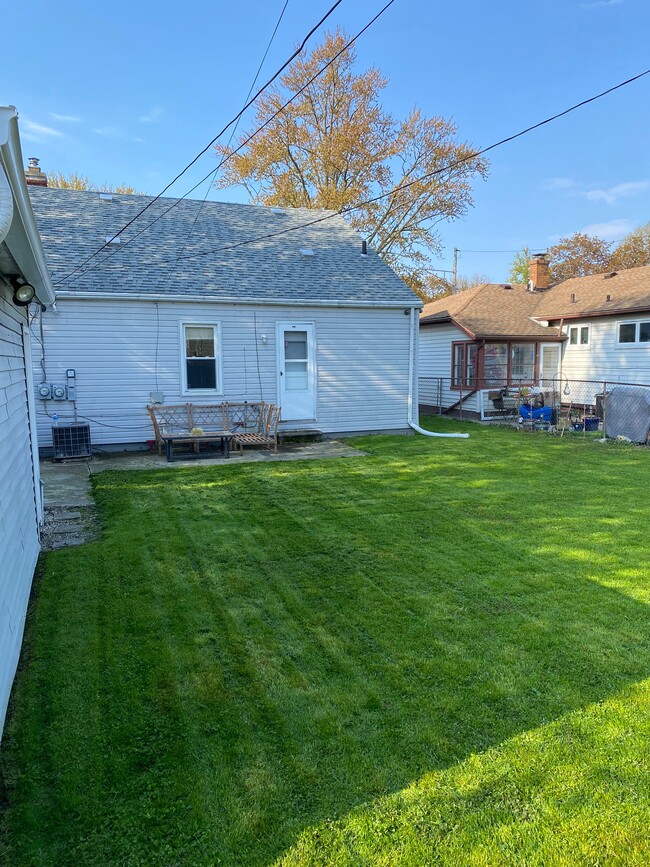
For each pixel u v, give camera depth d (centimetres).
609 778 228
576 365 1656
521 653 330
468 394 1641
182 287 1045
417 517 610
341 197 2214
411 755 243
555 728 260
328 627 364
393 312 1230
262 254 1236
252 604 398
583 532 559
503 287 1955
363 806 215
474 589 423
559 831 202
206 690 292
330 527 575
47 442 977
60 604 395
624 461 934
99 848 197
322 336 1172
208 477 809
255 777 230
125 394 1023
